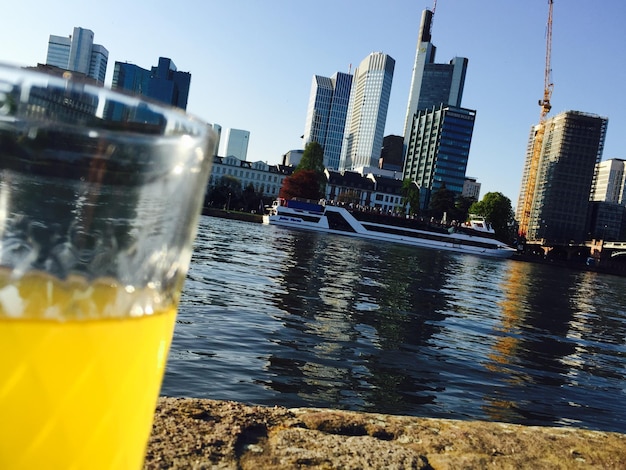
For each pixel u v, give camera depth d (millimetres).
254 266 24797
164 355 637
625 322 25250
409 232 76812
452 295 25344
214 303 13797
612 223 161125
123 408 547
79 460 497
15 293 463
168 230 581
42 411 462
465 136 163375
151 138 532
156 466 1572
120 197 517
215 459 1669
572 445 2307
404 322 15508
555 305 28562
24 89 460
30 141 462
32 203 469
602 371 13078
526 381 10773
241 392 7617
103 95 505
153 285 578
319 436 1979
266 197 125375
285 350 10094
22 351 447
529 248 121750
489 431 2352
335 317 14461
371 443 1980
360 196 142375
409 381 9453
